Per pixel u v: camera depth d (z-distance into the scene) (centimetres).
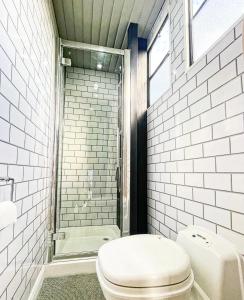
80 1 184
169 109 168
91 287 146
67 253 183
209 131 114
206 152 116
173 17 169
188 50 143
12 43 90
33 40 124
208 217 112
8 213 63
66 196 264
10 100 89
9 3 87
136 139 214
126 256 88
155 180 193
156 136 194
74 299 132
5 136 84
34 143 130
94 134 281
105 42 244
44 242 166
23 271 109
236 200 93
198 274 94
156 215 188
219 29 119
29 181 119
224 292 80
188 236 106
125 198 204
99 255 93
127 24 216
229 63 99
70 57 241
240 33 92
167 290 73
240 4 102
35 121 132
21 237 105
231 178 96
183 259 85
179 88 152
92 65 273
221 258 82
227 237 98
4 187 83
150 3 189
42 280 152
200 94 124
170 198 160
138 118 225
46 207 175
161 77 203
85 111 281
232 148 96
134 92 216
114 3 188
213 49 112
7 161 86
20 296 104
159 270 76
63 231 230
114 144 282
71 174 269
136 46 217
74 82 281
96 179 274
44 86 158
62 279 158
